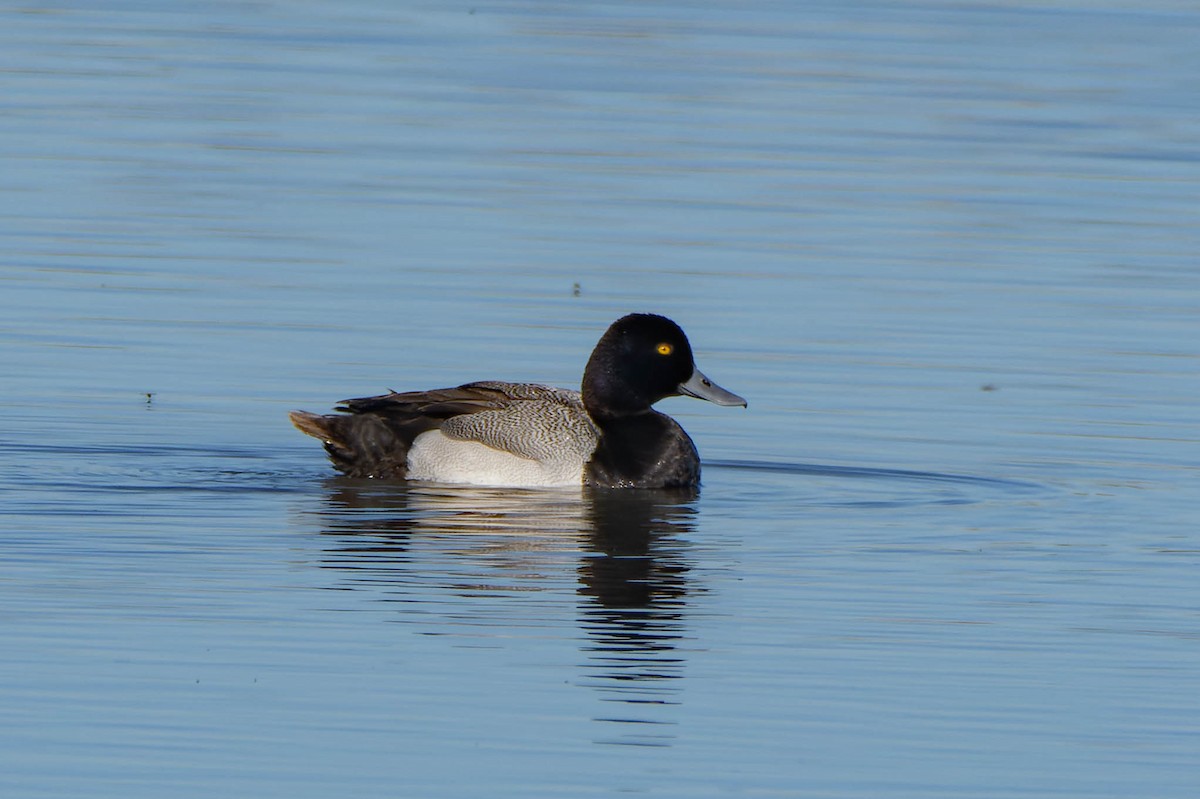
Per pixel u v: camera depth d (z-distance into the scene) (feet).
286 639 37.78
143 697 34.55
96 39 112.57
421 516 47.29
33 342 61.52
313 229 75.61
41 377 58.13
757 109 99.60
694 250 73.92
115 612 39.11
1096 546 45.55
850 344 63.26
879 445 54.19
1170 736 33.83
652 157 88.53
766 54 114.21
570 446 51.03
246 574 41.98
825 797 31.09
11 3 122.31
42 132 89.51
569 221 77.56
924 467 52.39
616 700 34.96
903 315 66.44
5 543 43.70
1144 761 32.76
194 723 33.42
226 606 39.68
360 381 59.06
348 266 70.90
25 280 67.87
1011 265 72.95
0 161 84.02
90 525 45.37
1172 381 60.03
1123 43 119.96
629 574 42.68
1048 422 56.03
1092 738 33.73
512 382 56.65
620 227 76.95
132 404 56.08
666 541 45.55
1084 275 71.87
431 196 81.00
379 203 79.66
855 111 100.01
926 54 115.03
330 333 63.41
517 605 40.29
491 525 46.60
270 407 56.65
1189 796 31.45
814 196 82.64
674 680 36.09
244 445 53.36
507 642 37.96
